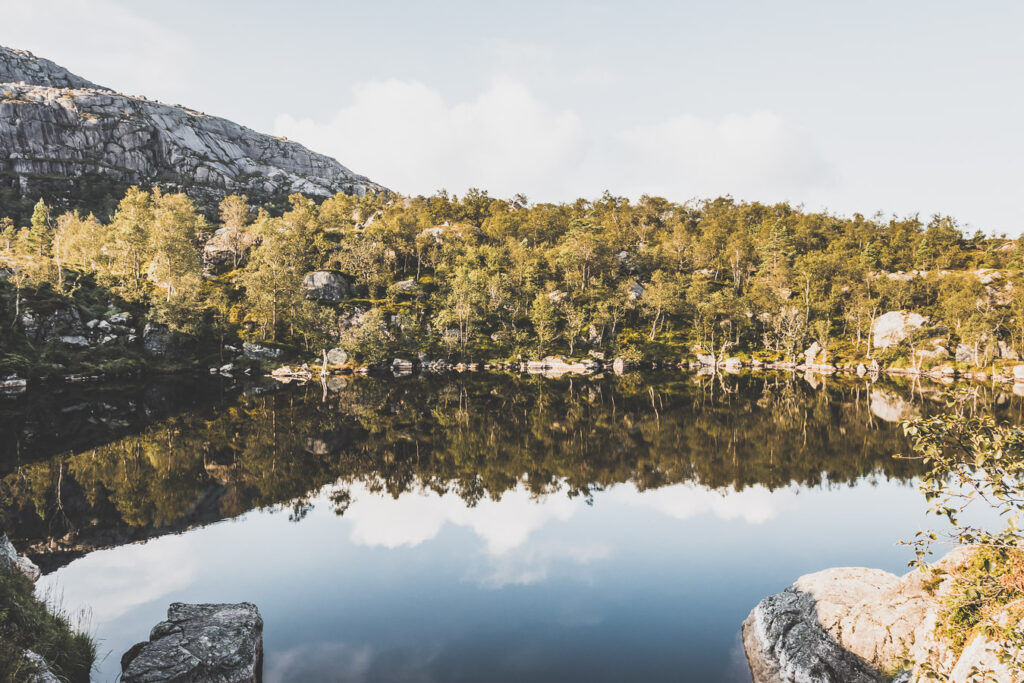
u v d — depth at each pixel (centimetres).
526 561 2219
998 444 713
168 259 10500
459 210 19162
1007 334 10331
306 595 1925
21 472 3419
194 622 1470
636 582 2020
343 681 1400
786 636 1441
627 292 13050
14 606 1323
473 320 11806
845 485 3250
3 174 19850
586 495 3095
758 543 2386
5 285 8612
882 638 1273
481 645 1590
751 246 16750
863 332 12031
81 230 12562
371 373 10044
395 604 1859
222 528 2602
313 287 12275
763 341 12700
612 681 1402
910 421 797
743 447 4228
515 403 6450
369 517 2758
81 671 1325
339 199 18788
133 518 2727
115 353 8919
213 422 5119
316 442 4375
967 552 1310
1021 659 759
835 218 19975
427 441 4438
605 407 6153
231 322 10612
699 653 1533
